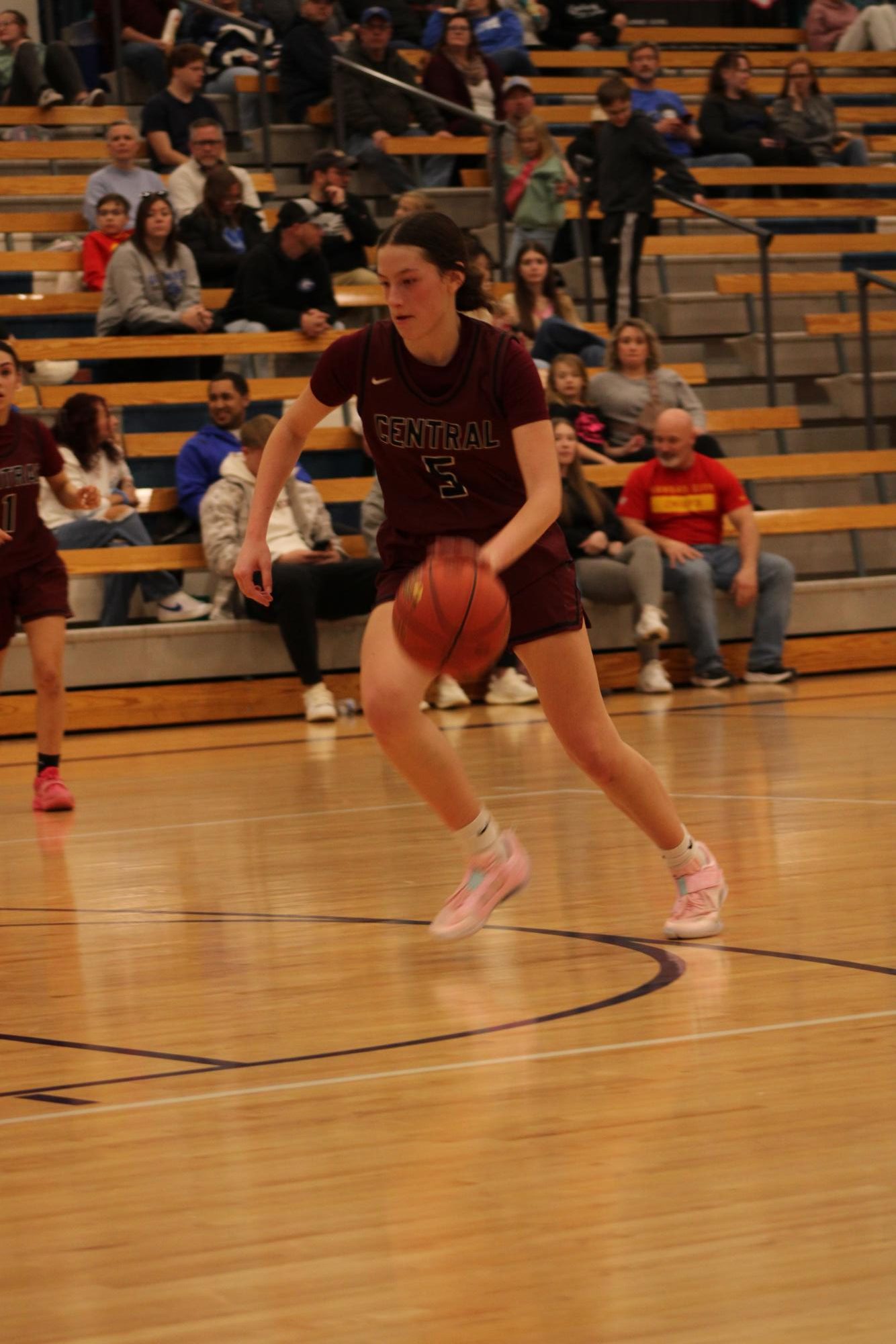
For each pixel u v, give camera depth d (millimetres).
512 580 5488
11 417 10305
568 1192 3311
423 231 5117
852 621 18000
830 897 6461
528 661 5590
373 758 12500
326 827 9164
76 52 24906
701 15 30844
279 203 22234
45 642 10500
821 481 19797
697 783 9961
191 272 18422
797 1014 4691
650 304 22047
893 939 5660
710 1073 4133
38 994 5449
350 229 20234
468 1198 3305
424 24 27500
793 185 24703
